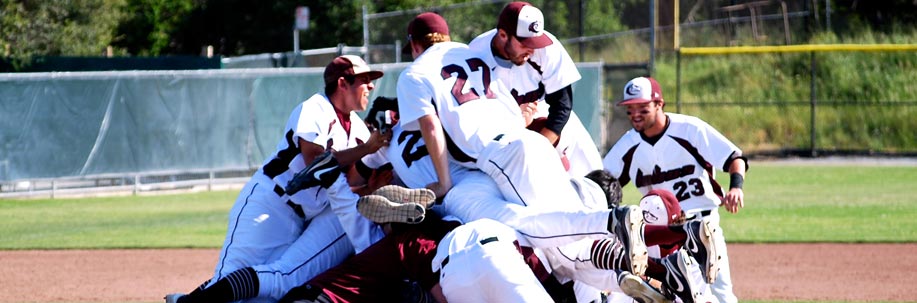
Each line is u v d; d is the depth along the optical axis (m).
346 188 7.49
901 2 40.59
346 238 7.75
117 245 16.27
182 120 23.88
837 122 34.78
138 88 23.17
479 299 6.62
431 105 7.16
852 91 35.72
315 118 7.70
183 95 23.83
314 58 34.53
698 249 6.49
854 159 31.97
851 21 40.34
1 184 21.61
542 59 7.62
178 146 23.88
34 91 21.83
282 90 25.44
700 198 9.38
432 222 7.02
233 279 7.10
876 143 34.28
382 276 7.05
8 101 21.52
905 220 18.36
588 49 37.03
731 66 37.03
